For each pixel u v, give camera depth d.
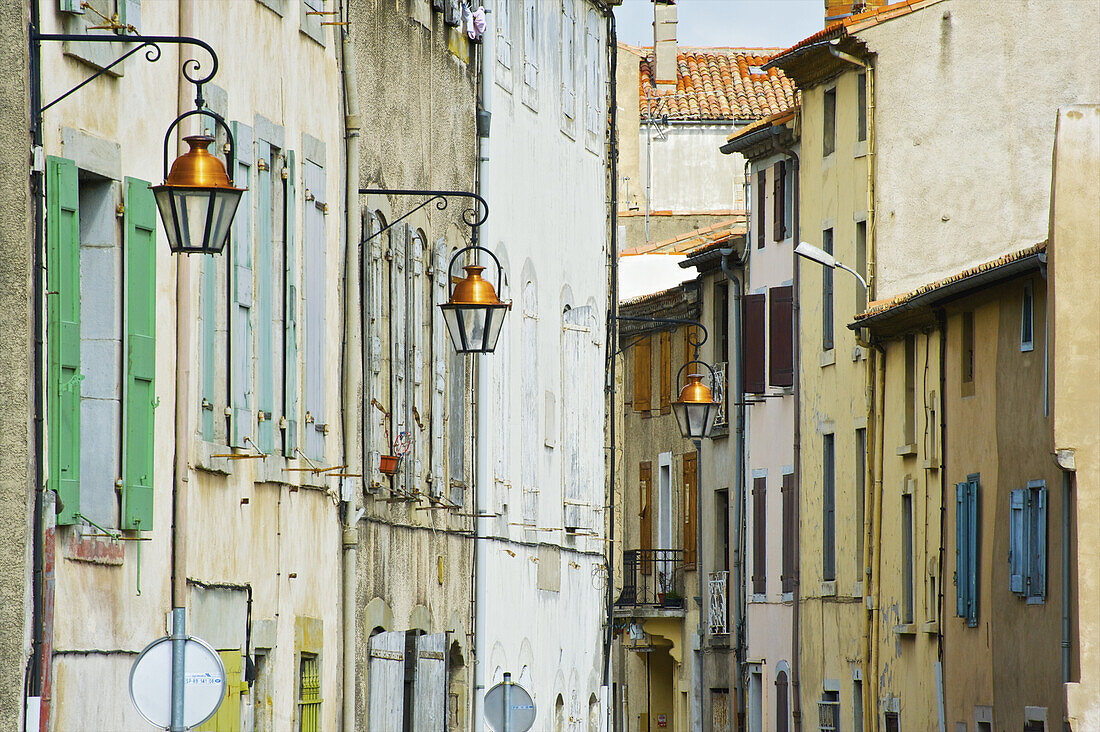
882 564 89.12
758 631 107.75
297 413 46.19
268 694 44.53
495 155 65.56
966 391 79.75
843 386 94.56
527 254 69.12
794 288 101.88
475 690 63.12
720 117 140.38
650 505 126.06
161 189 31.73
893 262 91.38
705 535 117.50
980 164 91.69
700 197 140.75
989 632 76.31
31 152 32.75
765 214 107.50
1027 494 72.88
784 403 104.12
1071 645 67.31
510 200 67.25
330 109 49.41
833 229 96.69
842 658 93.81
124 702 36.56
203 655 32.84
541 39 71.81
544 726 70.94
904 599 86.50
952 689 80.31
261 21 44.12
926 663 83.25
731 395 113.31
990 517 76.69
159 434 37.94
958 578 79.56
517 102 68.44
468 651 62.66
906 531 86.94
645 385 126.69
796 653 100.19
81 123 34.88
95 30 35.31
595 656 79.25
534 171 70.50
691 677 118.88
